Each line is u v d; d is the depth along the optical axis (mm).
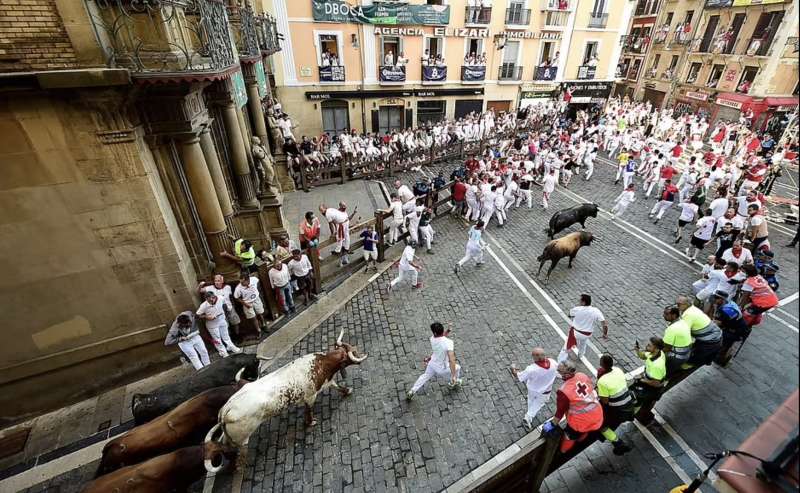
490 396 7418
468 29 24969
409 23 23375
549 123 27500
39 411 7363
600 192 17922
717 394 7352
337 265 12023
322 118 24438
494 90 27703
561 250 10680
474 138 24203
